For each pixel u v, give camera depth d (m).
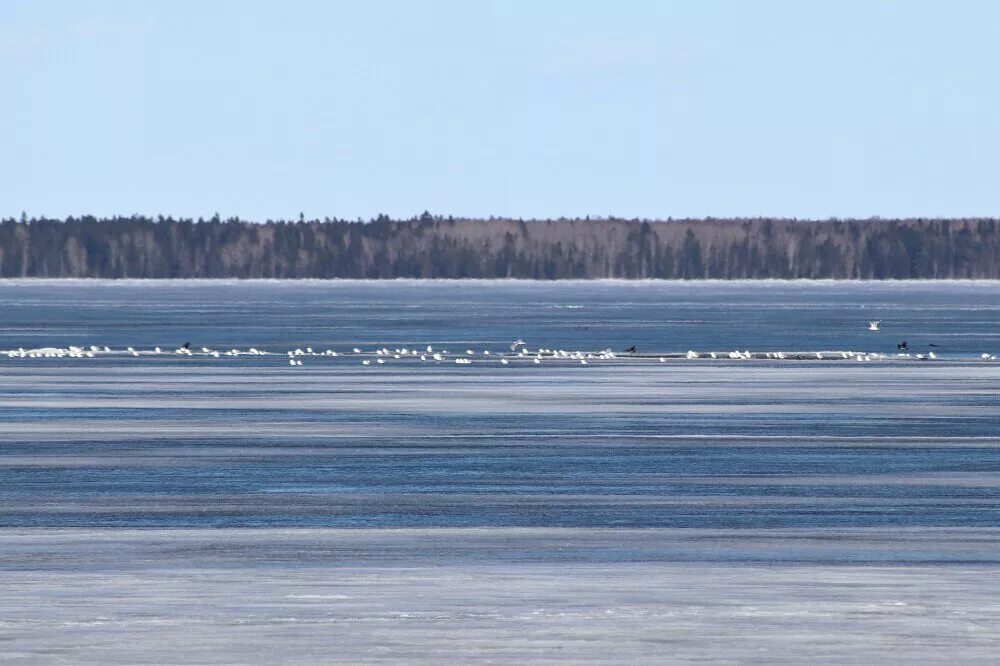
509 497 116.56
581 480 126.94
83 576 83.00
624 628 70.12
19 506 111.25
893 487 122.38
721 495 117.62
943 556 89.94
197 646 66.62
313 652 65.56
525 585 80.44
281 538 96.75
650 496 117.00
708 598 76.94
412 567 86.06
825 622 71.38
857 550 92.06
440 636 68.50
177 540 95.81
